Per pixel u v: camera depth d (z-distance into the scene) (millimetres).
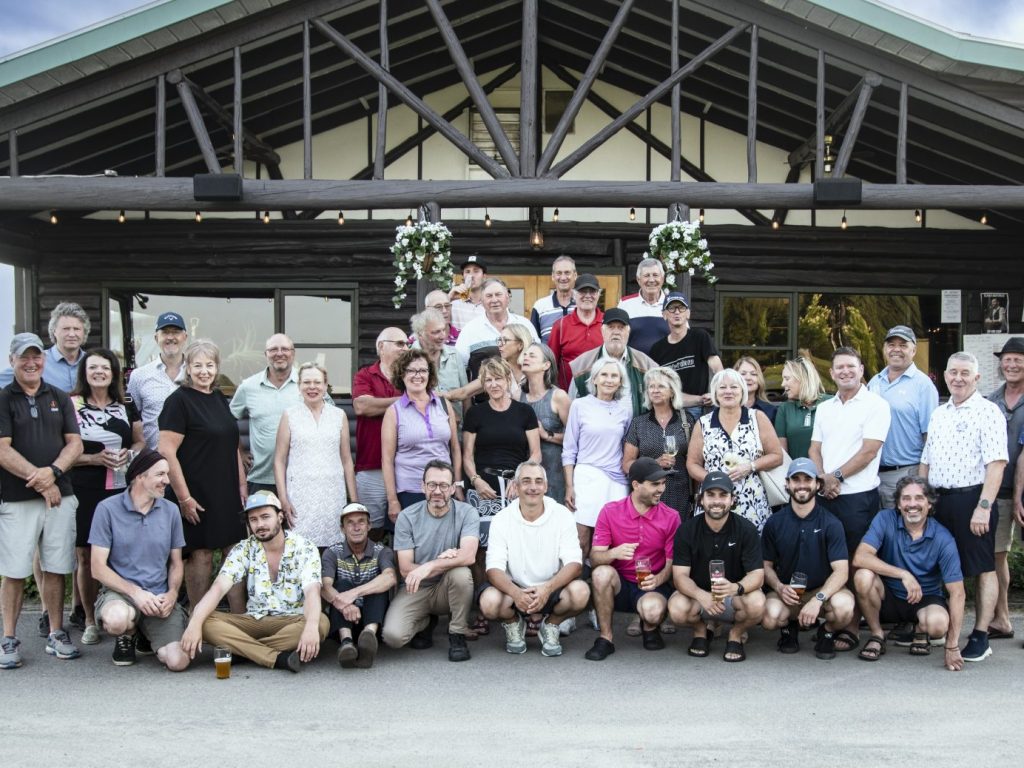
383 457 6375
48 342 11797
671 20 9656
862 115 9281
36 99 9016
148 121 10625
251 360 11961
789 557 5977
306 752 4438
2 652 5742
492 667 5766
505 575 5926
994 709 5012
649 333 7266
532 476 5898
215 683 5461
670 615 5969
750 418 6305
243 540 5977
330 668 5754
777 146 11945
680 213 8992
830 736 4633
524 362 6668
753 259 11984
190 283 11891
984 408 6039
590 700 5156
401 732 4688
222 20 8891
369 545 6105
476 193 8992
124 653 5789
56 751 4449
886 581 6016
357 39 10531
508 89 11914
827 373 12023
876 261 12102
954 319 12156
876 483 6266
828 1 8812
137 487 5805
